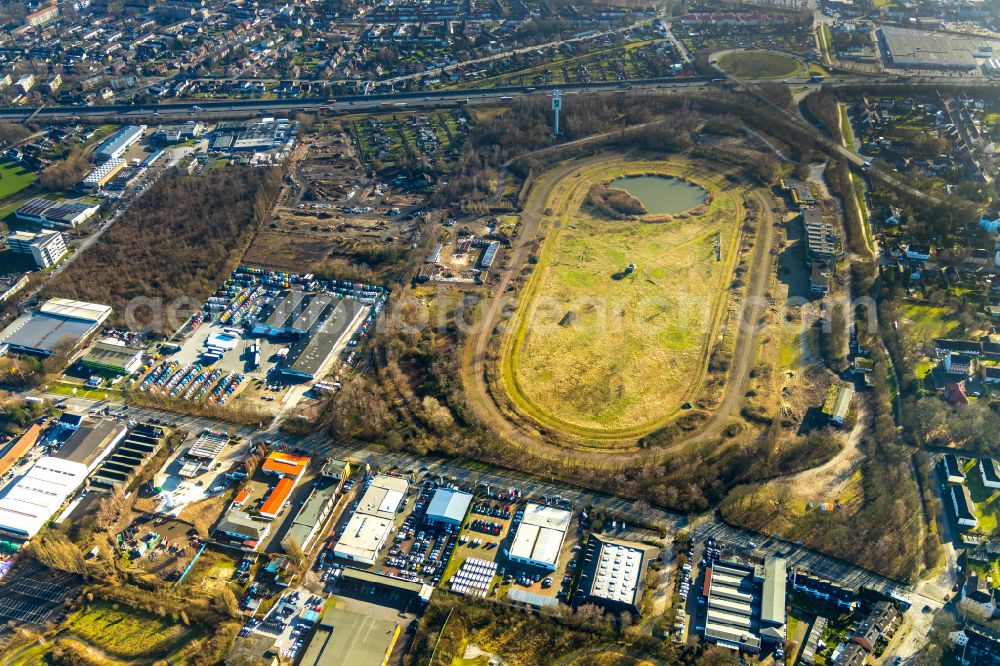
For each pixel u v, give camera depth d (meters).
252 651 194.50
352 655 191.75
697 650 192.50
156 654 198.50
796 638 195.00
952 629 192.88
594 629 198.75
